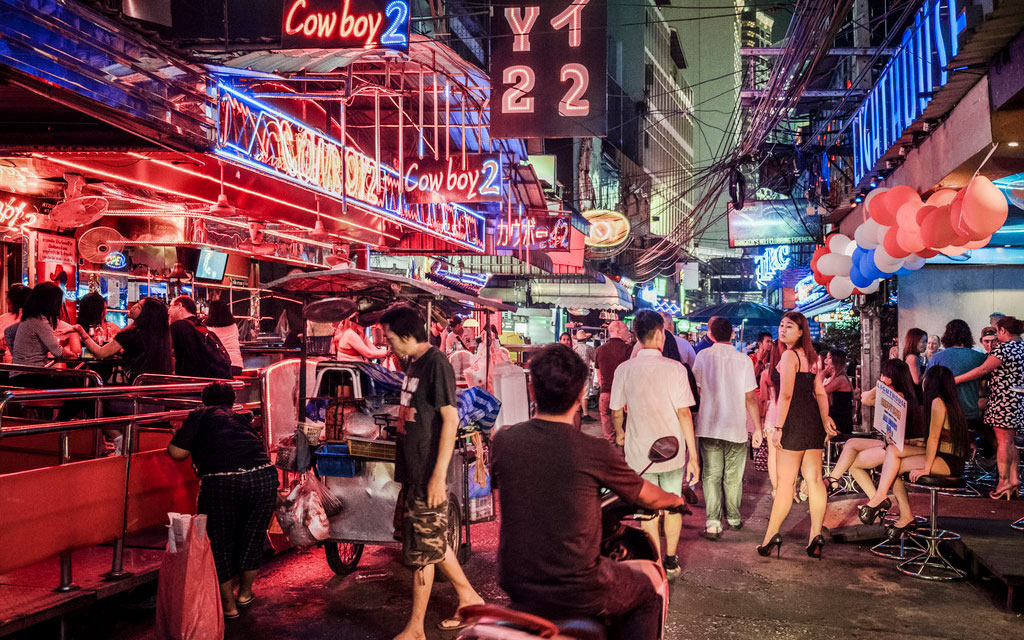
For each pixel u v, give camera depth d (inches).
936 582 249.1
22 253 388.5
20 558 172.2
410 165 460.4
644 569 134.7
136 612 216.2
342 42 252.2
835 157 660.7
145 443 279.3
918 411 275.6
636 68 2390.5
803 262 1194.0
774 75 461.1
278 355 439.2
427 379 190.1
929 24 323.6
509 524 119.6
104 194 385.1
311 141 347.6
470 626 110.2
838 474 312.5
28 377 277.1
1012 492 362.0
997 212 259.0
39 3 192.2
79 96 207.2
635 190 1851.6
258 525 214.4
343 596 230.4
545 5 410.3
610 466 120.7
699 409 306.8
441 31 725.9
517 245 655.1
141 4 231.9
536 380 122.8
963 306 589.3
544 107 407.8
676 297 2402.8
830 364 389.4
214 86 268.2
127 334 286.0
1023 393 358.3
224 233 510.3
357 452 229.0
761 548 278.5
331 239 523.8
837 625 208.7
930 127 369.7
